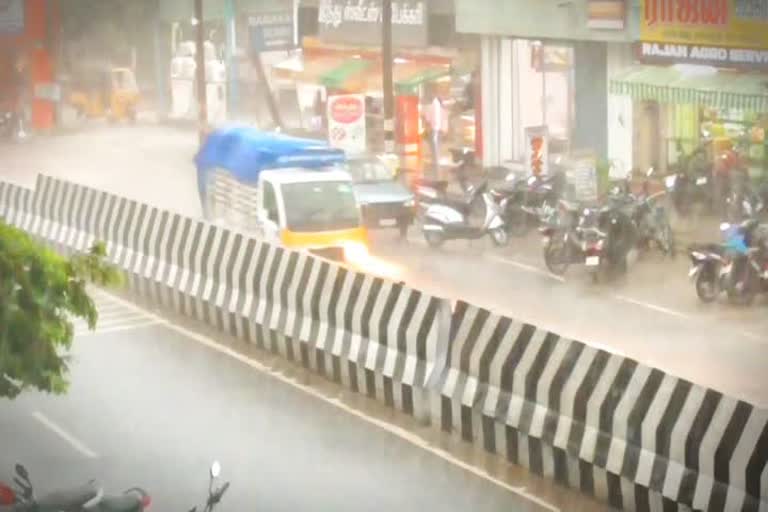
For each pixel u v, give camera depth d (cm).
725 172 3850
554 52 4728
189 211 4444
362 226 3353
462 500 1872
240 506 1858
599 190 3966
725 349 2652
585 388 1903
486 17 4838
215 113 6862
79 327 2916
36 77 6956
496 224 3753
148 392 2420
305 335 2534
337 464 2025
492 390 2066
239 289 2788
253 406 2325
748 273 2984
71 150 6291
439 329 2202
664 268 3441
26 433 2206
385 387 2309
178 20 7112
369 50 5556
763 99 3778
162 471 2006
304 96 5928
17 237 1470
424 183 4031
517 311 3014
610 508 1845
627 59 4362
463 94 5200
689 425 1748
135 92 7256
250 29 6031
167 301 3081
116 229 3306
